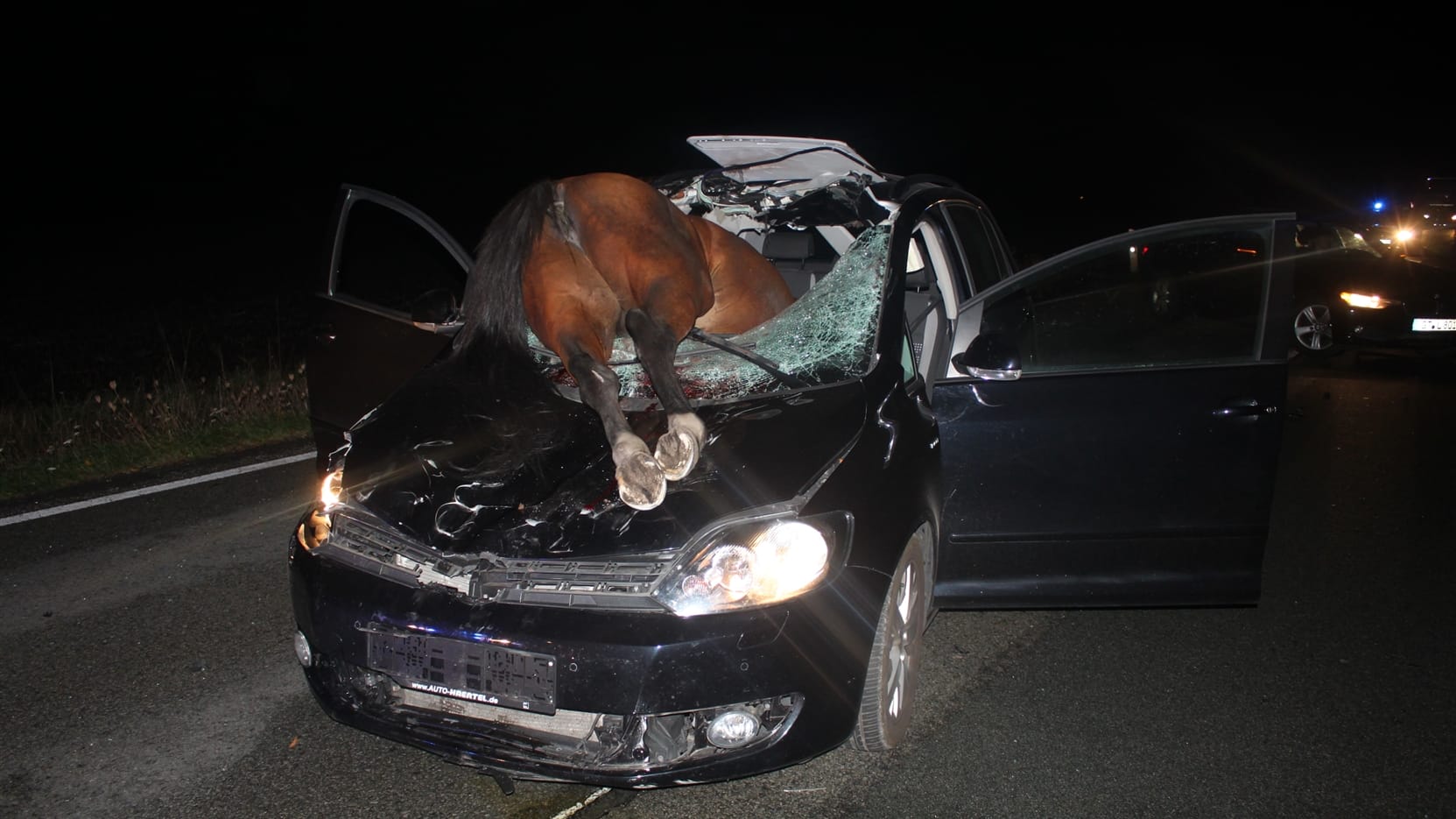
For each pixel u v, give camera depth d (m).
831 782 3.55
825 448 3.42
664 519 3.10
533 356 4.23
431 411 3.76
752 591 3.02
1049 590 4.06
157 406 7.85
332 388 5.46
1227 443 4.00
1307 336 10.86
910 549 3.66
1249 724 3.97
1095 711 4.04
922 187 4.57
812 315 4.21
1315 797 3.50
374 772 3.58
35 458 6.98
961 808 3.41
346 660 3.21
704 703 2.94
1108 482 3.99
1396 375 10.20
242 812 3.35
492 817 3.34
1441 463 7.26
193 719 3.88
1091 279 9.22
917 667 3.81
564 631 2.96
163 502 6.29
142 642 4.47
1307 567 5.52
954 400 3.98
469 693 3.04
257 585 5.08
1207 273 9.35
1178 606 4.11
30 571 5.21
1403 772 3.66
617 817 3.35
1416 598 5.13
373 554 3.27
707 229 4.21
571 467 3.41
